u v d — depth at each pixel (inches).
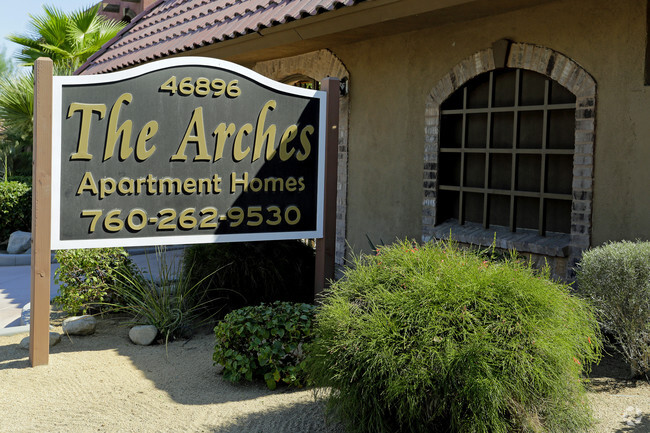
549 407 146.3
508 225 275.9
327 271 253.6
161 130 227.5
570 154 249.1
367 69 332.5
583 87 235.0
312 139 250.1
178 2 525.3
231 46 344.5
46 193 211.2
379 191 327.6
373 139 330.3
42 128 209.0
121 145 221.8
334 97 250.8
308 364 169.8
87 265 277.7
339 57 349.7
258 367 200.2
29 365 218.1
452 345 142.0
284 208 246.5
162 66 226.1
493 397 136.7
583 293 196.1
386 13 255.4
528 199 267.3
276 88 242.8
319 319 164.9
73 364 220.1
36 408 181.6
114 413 177.8
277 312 206.8
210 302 275.7
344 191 349.4
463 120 288.2
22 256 492.7
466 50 279.7
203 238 234.7
